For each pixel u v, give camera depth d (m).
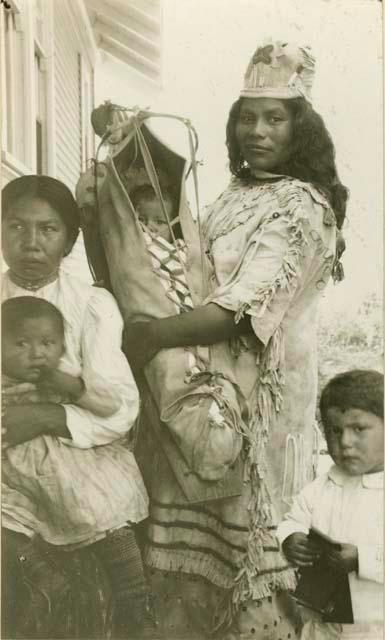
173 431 2.06
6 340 2.07
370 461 2.08
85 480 2.05
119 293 2.08
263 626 2.04
